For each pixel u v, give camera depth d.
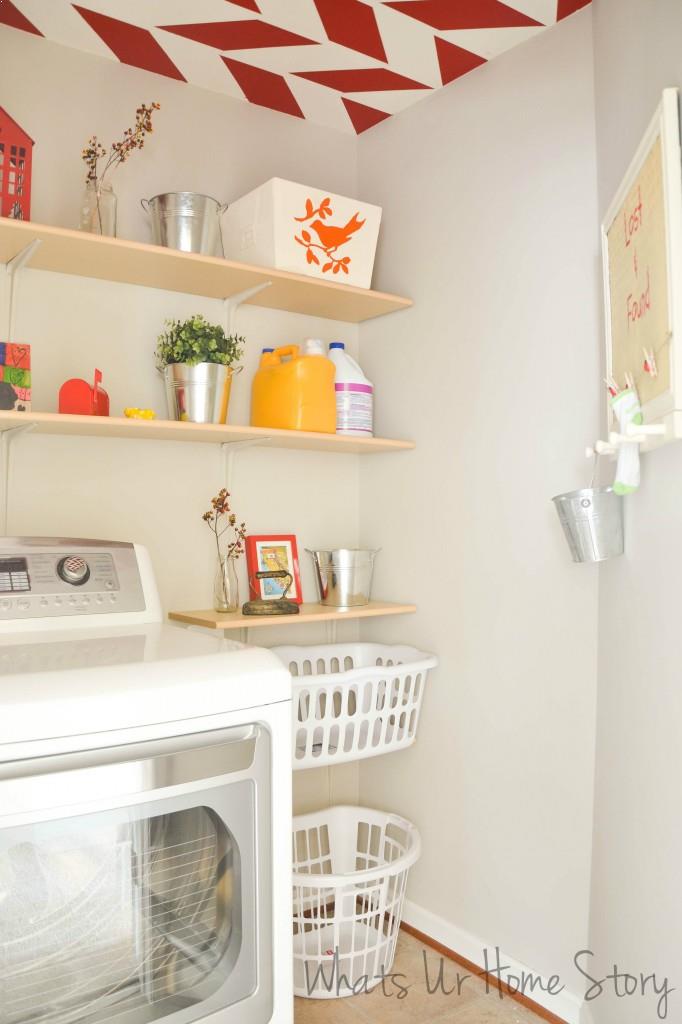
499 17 1.98
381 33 2.04
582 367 1.90
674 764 1.29
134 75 2.20
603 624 1.79
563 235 1.96
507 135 2.12
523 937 2.02
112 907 1.21
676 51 1.29
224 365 2.05
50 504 2.04
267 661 1.39
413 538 2.42
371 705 2.12
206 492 2.31
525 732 2.04
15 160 1.82
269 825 1.37
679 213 1.23
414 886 2.38
